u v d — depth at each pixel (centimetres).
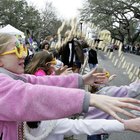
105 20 2978
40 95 154
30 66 368
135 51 2039
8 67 185
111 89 314
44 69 367
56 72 287
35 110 154
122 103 147
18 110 156
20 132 187
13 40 185
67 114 153
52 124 239
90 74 215
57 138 248
